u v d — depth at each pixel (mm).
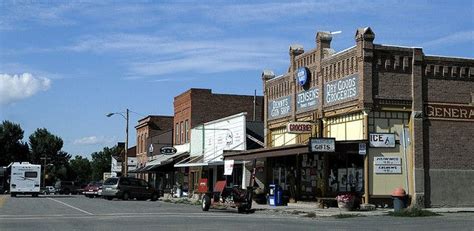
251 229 17984
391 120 28766
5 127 114438
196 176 50125
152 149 63688
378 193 28266
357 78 28844
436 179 28969
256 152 34156
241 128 42000
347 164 29797
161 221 21328
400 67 28891
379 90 28453
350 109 29344
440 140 29312
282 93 38031
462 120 29844
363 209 27625
